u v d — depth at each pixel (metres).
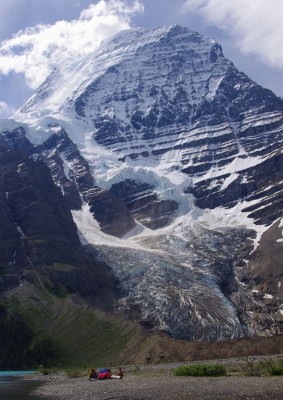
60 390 87.88
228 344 173.88
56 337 199.75
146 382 89.25
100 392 77.62
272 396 61.28
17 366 185.12
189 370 103.44
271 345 170.12
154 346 181.38
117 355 185.00
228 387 71.88
